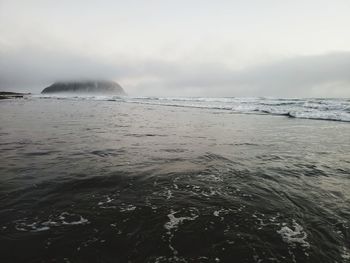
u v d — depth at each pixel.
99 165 8.09
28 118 21.72
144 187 6.32
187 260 3.68
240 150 10.46
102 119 21.94
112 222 4.65
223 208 5.23
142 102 58.38
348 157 9.40
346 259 3.71
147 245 4.00
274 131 15.66
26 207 5.19
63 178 6.84
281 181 6.83
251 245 4.01
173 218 4.81
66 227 4.46
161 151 10.16
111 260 3.66
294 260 3.69
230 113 28.69
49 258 3.67
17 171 7.37
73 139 12.41
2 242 4.02
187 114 27.39
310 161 8.82
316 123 19.66
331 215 4.98
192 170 7.69
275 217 4.88
